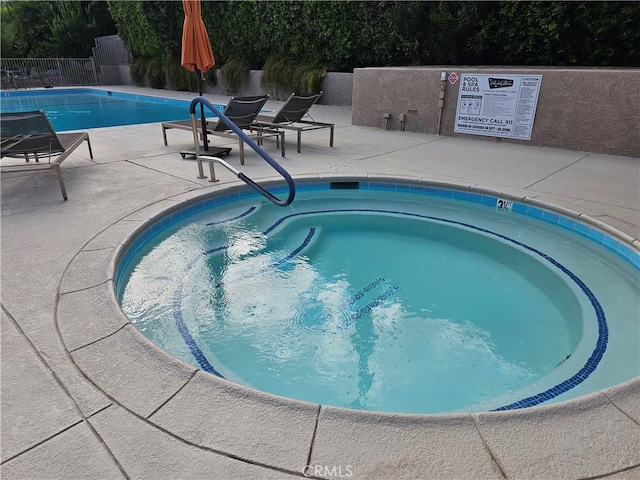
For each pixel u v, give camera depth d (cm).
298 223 411
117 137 691
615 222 353
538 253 354
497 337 257
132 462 136
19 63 1739
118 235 308
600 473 132
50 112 1202
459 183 454
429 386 219
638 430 148
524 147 644
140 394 163
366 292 302
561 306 288
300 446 141
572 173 497
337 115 983
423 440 143
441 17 893
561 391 212
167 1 1460
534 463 135
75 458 138
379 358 238
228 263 334
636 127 566
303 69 1219
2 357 182
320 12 1133
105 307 219
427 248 366
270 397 161
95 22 2050
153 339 246
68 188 417
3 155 420
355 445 141
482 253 358
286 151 604
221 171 491
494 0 829
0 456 138
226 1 1349
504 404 207
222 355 238
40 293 231
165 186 428
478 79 670
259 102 558
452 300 294
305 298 293
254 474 132
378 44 1090
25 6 2142
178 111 1224
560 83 605
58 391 164
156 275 308
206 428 148
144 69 1730
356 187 485
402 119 769
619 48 782
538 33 821
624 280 313
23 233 309
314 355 240
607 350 239
